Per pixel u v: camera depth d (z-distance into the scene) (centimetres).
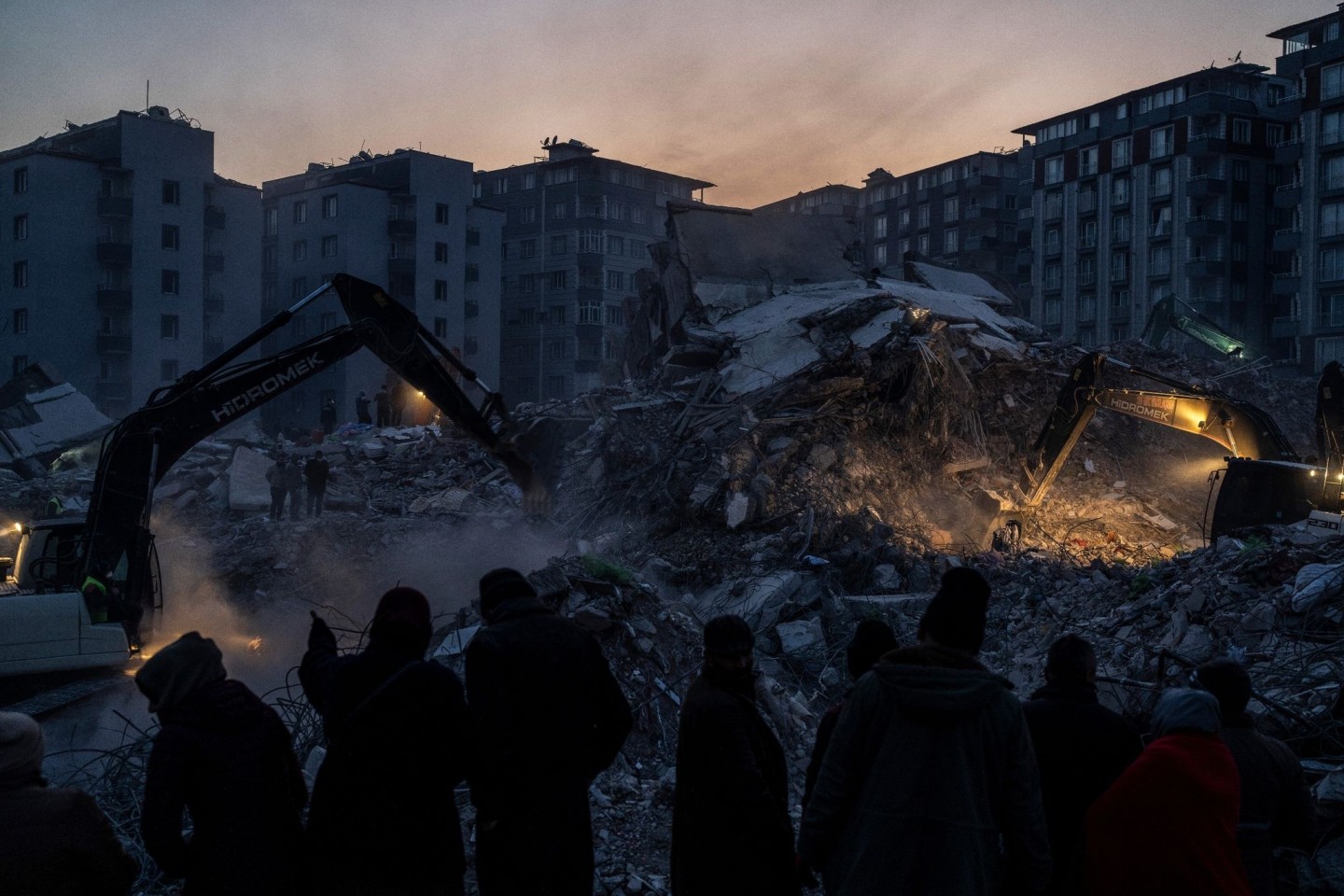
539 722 396
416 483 2650
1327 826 554
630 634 930
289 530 2103
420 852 360
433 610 1845
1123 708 764
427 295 6675
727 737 386
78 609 1071
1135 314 7188
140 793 678
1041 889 329
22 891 295
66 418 3250
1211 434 2072
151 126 5678
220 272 6119
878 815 323
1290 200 5981
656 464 2297
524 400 8275
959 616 337
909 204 9812
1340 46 5688
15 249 5484
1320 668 845
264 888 351
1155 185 7056
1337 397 1705
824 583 1855
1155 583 1370
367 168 6862
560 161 8075
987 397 2912
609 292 8144
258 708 370
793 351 2678
